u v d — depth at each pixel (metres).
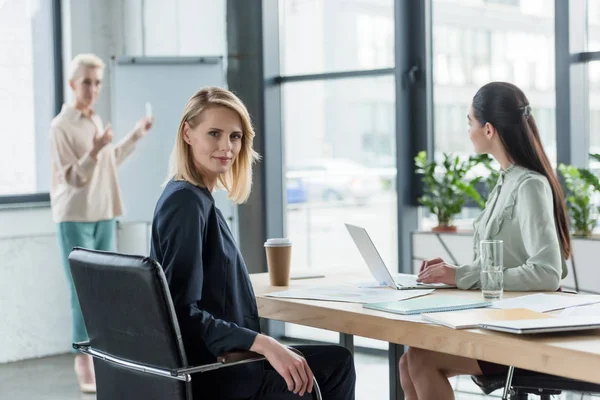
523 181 2.63
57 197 4.74
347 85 5.35
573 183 4.20
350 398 2.47
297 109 5.61
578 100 4.44
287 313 2.38
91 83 4.72
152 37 5.81
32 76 5.64
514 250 2.63
